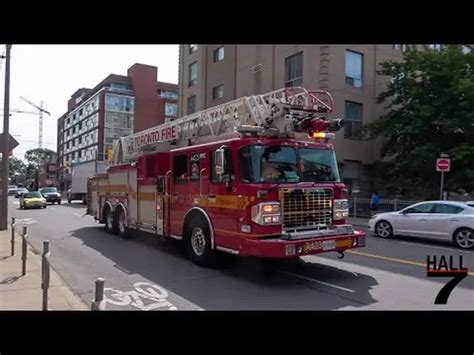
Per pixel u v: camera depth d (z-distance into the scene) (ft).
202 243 28.45
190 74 124.06
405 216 44.11
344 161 81.82
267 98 27.20
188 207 29.81
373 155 85.66
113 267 28.43
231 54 105.40
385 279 24.89
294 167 25.84
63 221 63.16
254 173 24.18
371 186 85.10
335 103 79.71
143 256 32.53
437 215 41.24
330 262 30.12
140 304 19.83
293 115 26.00
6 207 48.80
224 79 107.86
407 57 73.41
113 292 22.02
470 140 63.98
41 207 100.94
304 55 83.05
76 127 311.47
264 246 22.82
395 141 74.59
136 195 38.37
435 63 67.67
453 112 65.21
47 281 17.54
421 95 68.90
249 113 27.20
